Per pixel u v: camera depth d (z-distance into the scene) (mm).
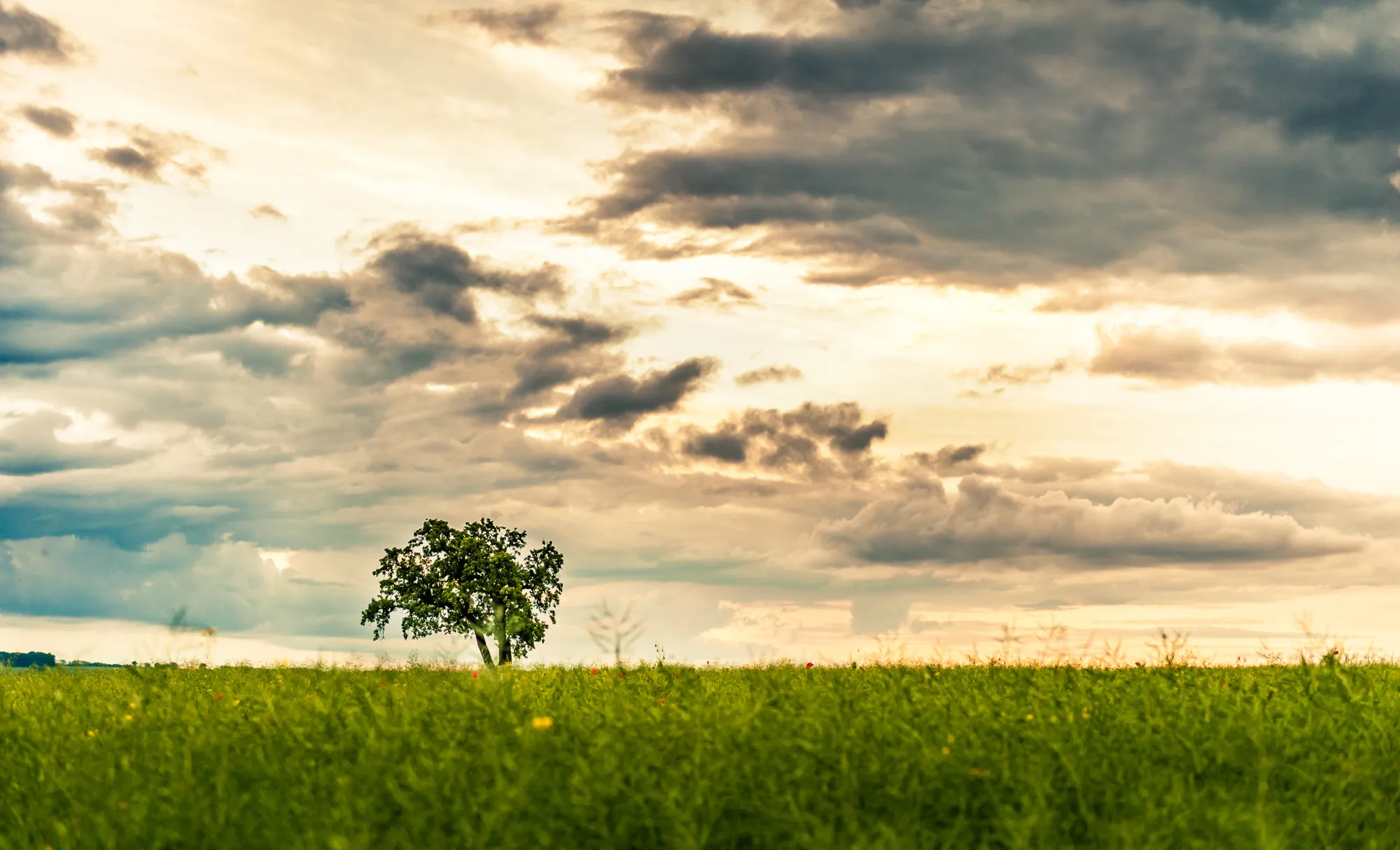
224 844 5266
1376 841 5609
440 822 5473
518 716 7809
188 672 13516
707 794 5738
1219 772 6828
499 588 45188
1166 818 5637
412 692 9172
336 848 4910
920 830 5496
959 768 6379
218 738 7523
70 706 9891
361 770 6328
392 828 5387
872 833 5363
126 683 12039
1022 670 11031
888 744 7016
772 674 10703
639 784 5996
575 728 7535
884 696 9070
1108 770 6531
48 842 5621
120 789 6289
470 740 7141
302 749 7113
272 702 8938
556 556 49219
